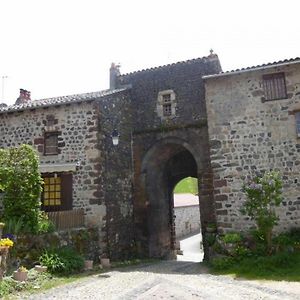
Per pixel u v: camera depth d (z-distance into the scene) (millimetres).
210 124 12828
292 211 11523
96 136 13016
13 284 7680
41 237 10359
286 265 9695
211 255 12047
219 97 12898
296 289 7691
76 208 12828
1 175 10250
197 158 14758
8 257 9180
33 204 10359
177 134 15258
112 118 14320
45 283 8383
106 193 13211
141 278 9320
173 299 6949
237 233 11555
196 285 8312
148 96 16156
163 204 17016
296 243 10609
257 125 12320
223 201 12266
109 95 14188
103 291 7676
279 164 11898
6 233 9625
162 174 17141
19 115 14008
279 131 12070
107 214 13086
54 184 13320
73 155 13172
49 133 13648
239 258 10633
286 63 11977
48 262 9562
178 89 15703
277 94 12344
